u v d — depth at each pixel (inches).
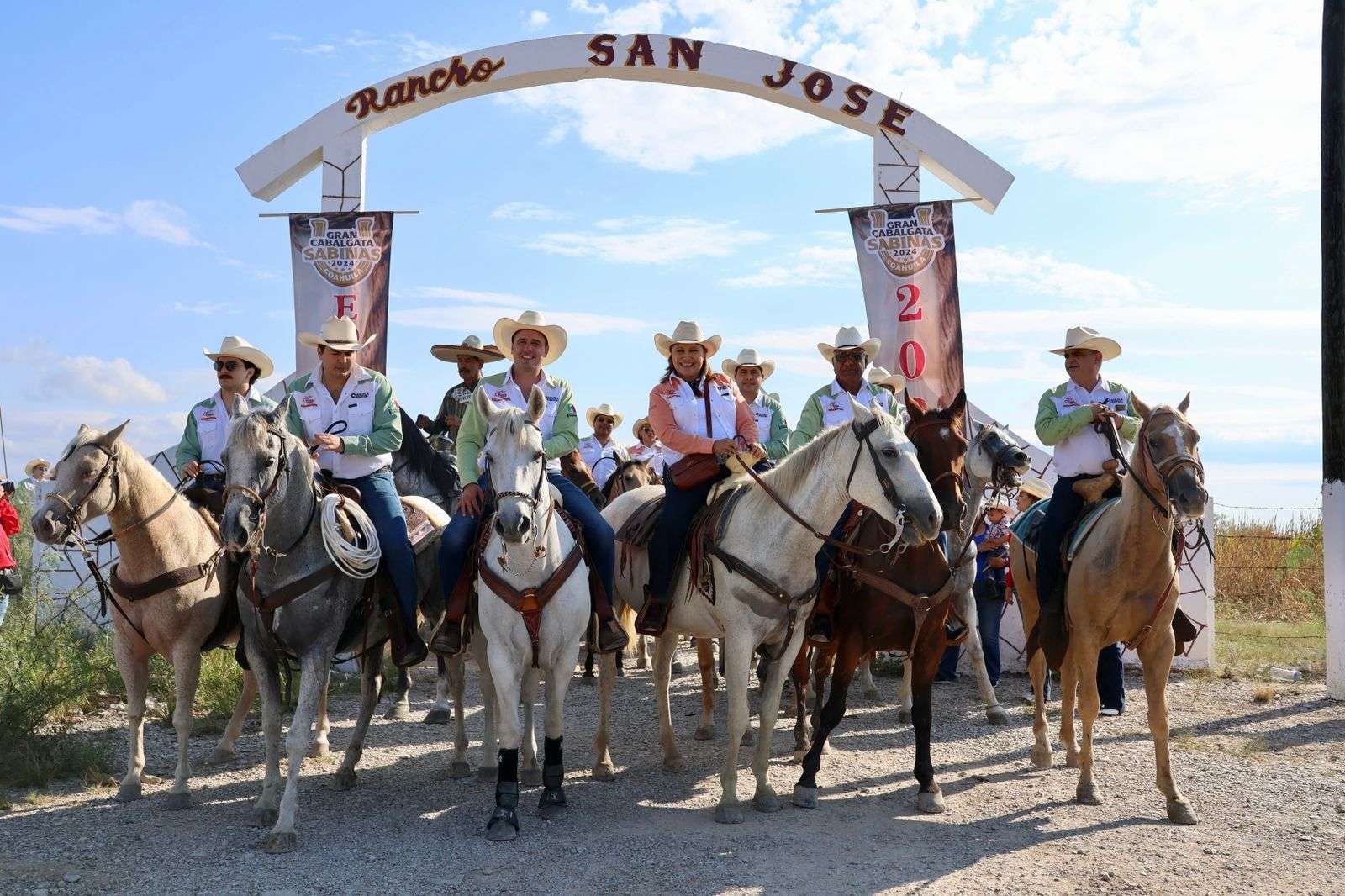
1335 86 392.2
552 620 231.6
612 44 474.9
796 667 305.1
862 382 318.3
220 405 288.0
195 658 252.1
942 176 496.7
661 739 289.1
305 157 479.8
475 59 476.1
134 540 244.7
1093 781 255.4
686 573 261.7
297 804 228.8
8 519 379.6
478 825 235.8
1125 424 279.4
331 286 471.2
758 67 478.9
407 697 400.2
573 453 403.9
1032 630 294.7
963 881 202.8
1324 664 435.8
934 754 306.8
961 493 246.1
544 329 280.5
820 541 237.6
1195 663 435.5
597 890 198.1
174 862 211.5
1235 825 236.7
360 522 248.8
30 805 249.9
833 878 204.7
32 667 341.1
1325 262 395.2
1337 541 381.4
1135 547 237.9
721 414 270.1
